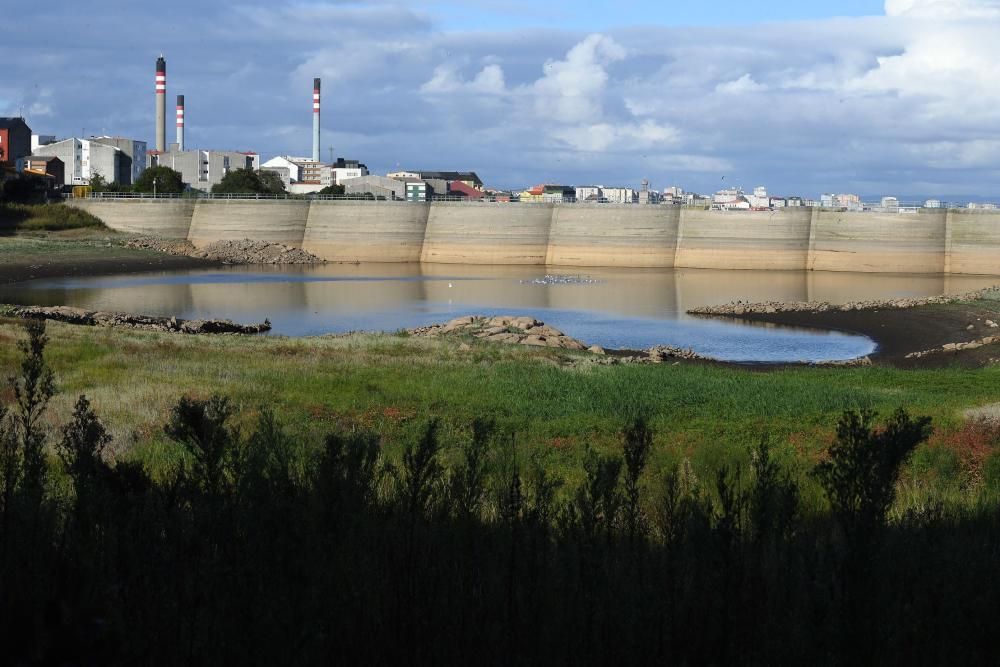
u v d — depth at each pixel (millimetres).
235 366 42812
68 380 36531
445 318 88938
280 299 104250
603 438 29359
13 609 9930
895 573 11453
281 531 11578
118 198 172750
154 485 12906
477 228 164875
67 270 129250
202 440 12891
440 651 9672
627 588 10703
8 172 179125
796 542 12680
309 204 170500
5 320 55938
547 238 164250
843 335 78875
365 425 30141
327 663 9500
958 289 124438
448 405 34688
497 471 19328
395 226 166625
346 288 118125
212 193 188375
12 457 13164
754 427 31109
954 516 16734
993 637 10297
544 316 91500
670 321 88188
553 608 10344
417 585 10766
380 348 53906
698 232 159250
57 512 13172
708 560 11086
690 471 19766
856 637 9719
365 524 11828
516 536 11859
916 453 24234
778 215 155625
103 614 9906
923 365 61000
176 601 9914
